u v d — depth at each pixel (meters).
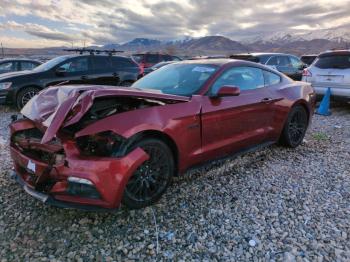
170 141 3.15
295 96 4.77
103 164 2.59
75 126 2.69
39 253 2.48
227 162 4.40
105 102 2.87
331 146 5.26
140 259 2.44
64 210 3.07
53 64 8.44
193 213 3.07
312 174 4.04
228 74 3.87
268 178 3.90
